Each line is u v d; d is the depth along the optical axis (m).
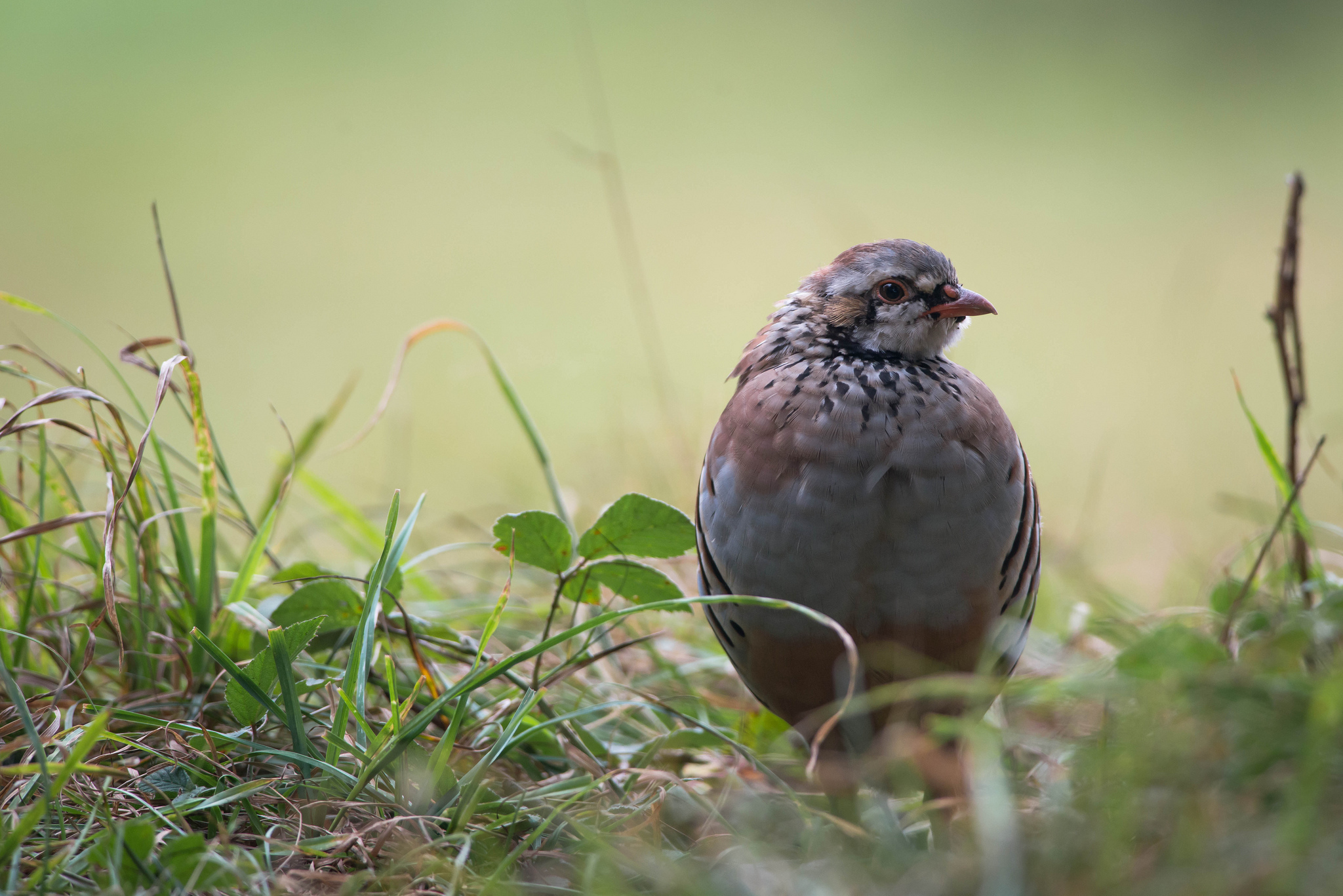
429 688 7.64
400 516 12.59
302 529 11.05
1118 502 15.24
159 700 7.62
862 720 7.66
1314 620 6.89
